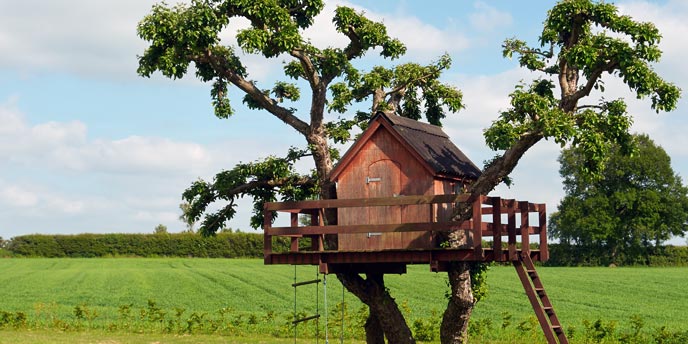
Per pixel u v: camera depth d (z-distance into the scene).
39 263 95.44
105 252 107.62
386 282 67.25
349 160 26.09
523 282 23.59
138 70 26.20
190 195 28.14
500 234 23.09
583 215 116.69
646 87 22.69
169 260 101.12
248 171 27.59
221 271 81.19
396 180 25.56
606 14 23.28
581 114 23.58
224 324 39.69
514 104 23.27
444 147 27.44
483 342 33.69
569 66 23.92
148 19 25.69
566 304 53.91
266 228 25.03
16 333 34.56
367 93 29.86
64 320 41.25
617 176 117.81
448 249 23.17
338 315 38.84
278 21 25.86
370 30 27.88
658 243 117.00
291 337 35.22
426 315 45.69
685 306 52.97
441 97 30.19
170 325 37.56
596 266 112.00
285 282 67.88
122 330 37.28
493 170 24.81
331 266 25.22
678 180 119.75
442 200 23.02
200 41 25.62
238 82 27.75
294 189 28.75
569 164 121.25
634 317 35.22
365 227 23.66
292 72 28.83
